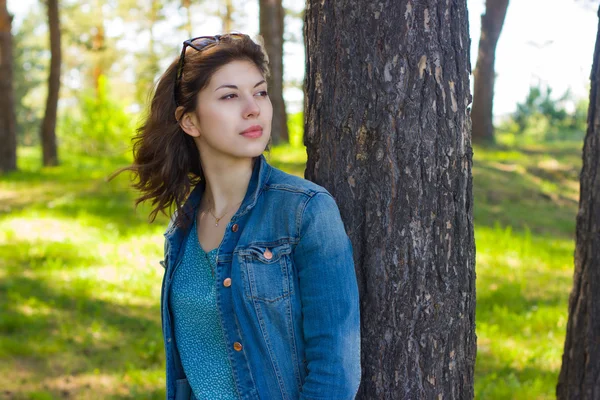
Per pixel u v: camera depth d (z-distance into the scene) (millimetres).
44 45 43719
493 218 10266
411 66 2018
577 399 3189
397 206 2066
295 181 1865
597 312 3105
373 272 2105
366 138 2068
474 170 12805
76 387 4594
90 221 9789
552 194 11938
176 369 2076
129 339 5477
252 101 1890
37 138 42875
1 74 16688
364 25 2039
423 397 2150
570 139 21797
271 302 1799
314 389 1724
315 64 2164
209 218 2037
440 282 2117
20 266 7508
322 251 1758
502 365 4918
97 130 23266
